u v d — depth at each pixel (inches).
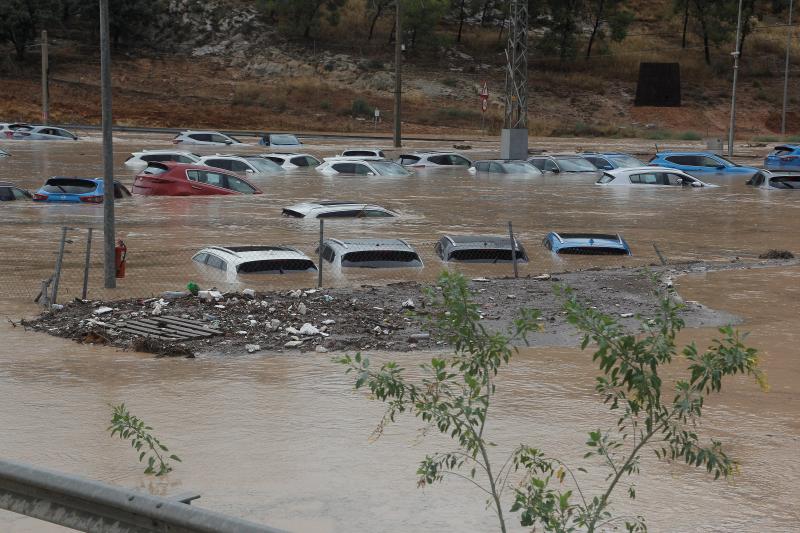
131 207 1331.2
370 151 2192.4
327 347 570.9
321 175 1856.5
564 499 266.5
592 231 1151.0
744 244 1061.8
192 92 3759.8
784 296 753.0
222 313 645.3
